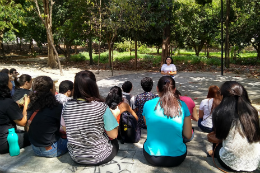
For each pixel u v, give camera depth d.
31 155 3.30
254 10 17.55
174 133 2.78
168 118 2.77
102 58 21.31
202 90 8.70
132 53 26.83
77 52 34.62
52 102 3.11
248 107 2.51
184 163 3.00
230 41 18.56
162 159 2.80
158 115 2.80
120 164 2.99
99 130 2.77
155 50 38.00
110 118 2.78
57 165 3.00
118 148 3.25
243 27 18.16
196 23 19.83
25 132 3.63
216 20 19.36
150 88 4.18
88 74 2.78
